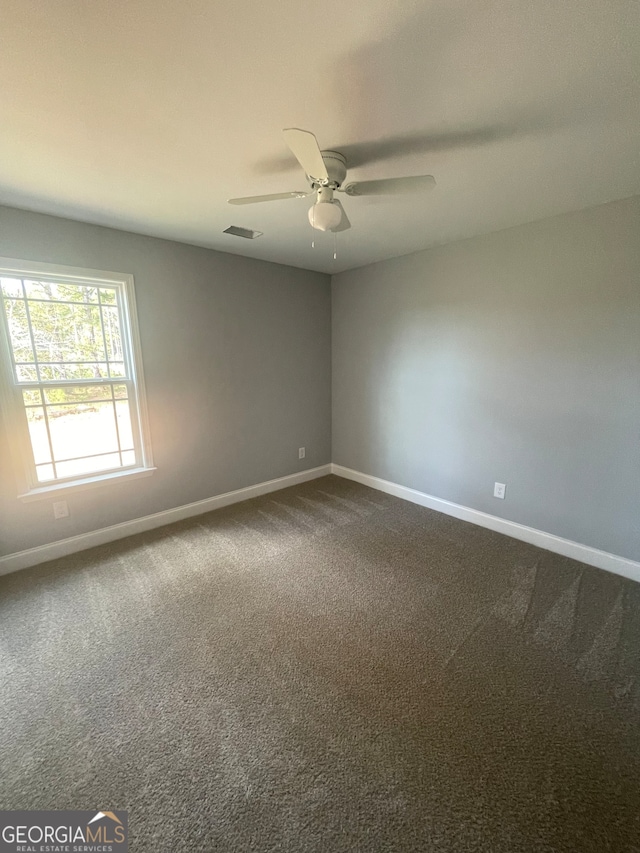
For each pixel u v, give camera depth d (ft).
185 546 9.36
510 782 4.18
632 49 3.70
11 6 3.19
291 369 12.91
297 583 7.84
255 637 6.35
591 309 7.91
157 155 5.64
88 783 4.17
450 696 5.24
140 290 9.30
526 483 9.39
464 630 6.48
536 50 3.73
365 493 12.84
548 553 8.98
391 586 7.72
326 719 4.91
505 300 9.18
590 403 8.16
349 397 13.67
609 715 4.96
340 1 3.19
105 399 9.31
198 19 3.36
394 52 3.73
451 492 11.05
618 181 6.57
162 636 6.38
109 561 8.68
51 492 8.56
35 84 4.09
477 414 10.12
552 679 5.51
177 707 5.09
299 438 13.58
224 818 3.85
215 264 10.59
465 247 9.73
